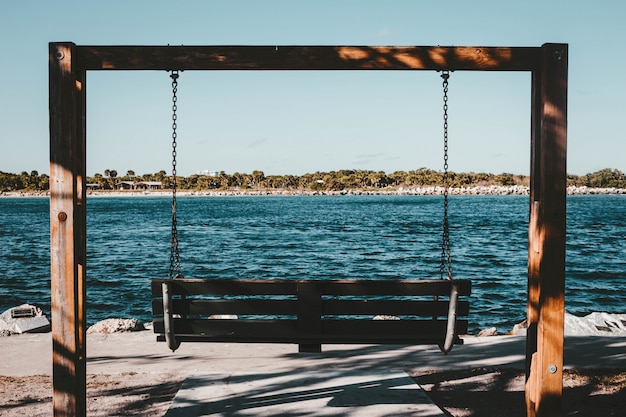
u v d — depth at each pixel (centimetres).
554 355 542
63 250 529
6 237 5009
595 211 9462
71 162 529
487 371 773
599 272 2911
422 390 661
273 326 598
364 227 6122
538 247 556
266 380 699
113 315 1983
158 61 553
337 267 3192
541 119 549
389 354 852
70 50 526
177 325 600
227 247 4191
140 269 3088
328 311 600
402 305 599
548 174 539
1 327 1052
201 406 614
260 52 555
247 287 597
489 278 2731
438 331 599
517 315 1931
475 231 5566
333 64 557
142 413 635
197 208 11644
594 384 728
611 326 1064
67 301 531
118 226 6366
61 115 525
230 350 884
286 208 11462
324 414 589
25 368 804
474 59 555
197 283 596
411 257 3575
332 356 841
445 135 591
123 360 834
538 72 556
